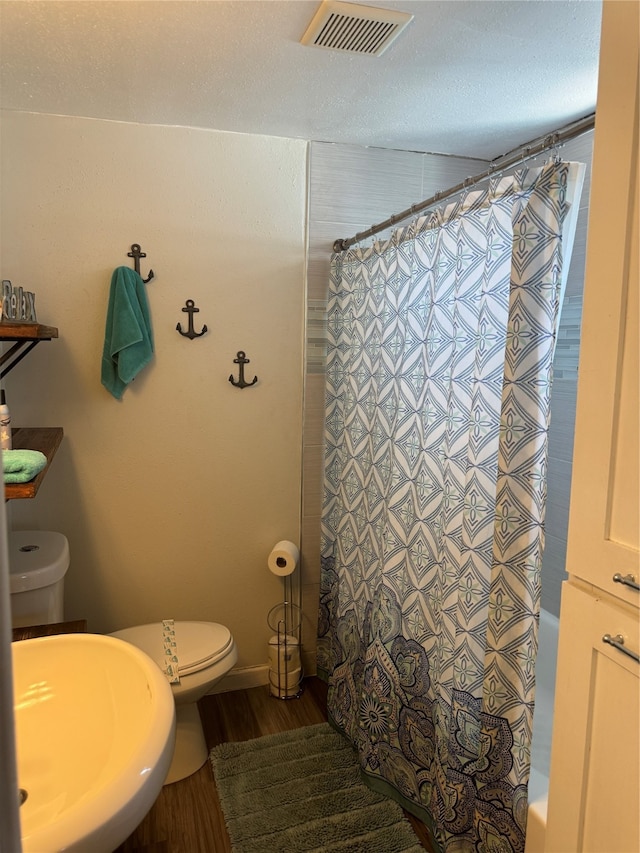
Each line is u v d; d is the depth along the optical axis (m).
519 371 1.39
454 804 1.64
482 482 1.56
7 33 1.52
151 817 1.88
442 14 1.41
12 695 0.31
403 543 1.93
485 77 1.75
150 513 2.38
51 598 1.81
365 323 2.21
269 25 1.48
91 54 1.63
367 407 2.22
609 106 1.04
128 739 1.02
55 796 0.98
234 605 2.54
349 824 1.85
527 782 1.48
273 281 2.41
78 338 2.20
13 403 2.17
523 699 1.47
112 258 2.20
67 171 2.12
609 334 1.06
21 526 2.24
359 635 2.24
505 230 1.49
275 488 2.53
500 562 1.46
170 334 2.31
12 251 2.11
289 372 2.49
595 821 1.16
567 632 1.21
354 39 1.53
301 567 2.61
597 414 1.10
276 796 1.96
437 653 1.75
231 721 2.36
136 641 2.10
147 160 2.20
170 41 1.56
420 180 2.53
